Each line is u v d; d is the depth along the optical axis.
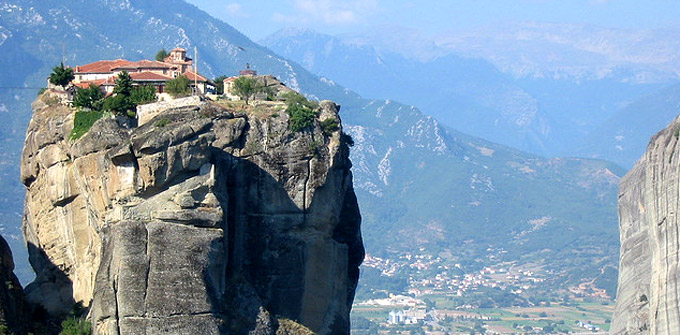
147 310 146.00
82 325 156.50
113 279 147.25
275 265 171.62
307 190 173.12
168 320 146.38
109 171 153.12
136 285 146.38
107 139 161.00
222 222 152.88
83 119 171.88
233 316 157.88
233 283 161.38
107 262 148.62
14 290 163.12
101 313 146.50
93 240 166.12
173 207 150.38
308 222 173.75
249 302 161.12
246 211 170.75
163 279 147.12
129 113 171.12
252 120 172.25
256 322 160.00
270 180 171.62
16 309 161.62
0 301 155.62
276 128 172.62
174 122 157.88
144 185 149.62
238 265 169.12
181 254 148.50
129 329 145.50
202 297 148.12
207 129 153.25
